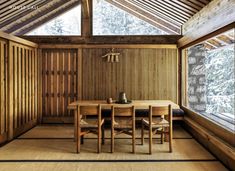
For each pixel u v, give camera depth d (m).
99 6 7.20
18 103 5.73
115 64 7.05
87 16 7.04
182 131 6.28
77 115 4.41
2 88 4.98
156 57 7.04
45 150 4.55
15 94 5.54
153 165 3.77
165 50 7.05
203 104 7.09
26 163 3.85
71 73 7.12
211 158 4.12
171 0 5.82
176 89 7.03
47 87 7.14
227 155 3.65
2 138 5.02
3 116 5.05
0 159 4.04
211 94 7.07
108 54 6.90
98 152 4.38
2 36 4.74
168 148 4.70
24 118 6.11
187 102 7.02
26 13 6.75
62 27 7.16
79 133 4.40
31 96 6.66
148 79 7.05
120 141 5.20
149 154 4.32
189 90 7.12
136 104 4.90
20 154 4.30
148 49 7.05
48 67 7.13
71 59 7.11
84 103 5.21
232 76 6.80
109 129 6.43
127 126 4.48
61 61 7.11
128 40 7.11
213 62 7.11
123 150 4.56
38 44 7.02
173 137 5.63
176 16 6.61
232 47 6.56
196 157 4.17
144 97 7.04
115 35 7.11
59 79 7.12
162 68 7.04
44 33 7.17
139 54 7.05
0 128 4.92
